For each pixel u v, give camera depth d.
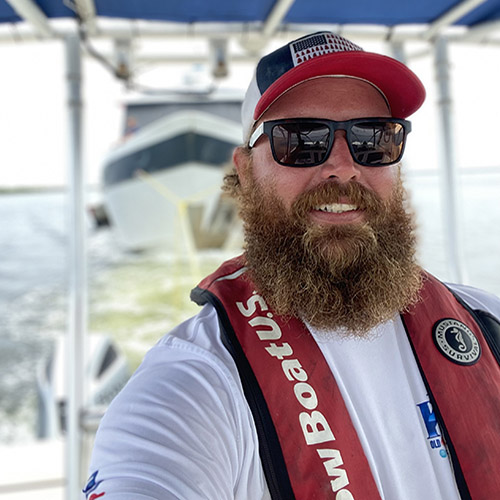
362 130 0.93
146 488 0.61
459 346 0.89
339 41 0.95
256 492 0.72
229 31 2.01
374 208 0.93
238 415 0.73
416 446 0.78
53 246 20.67
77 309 1.85
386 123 0.95
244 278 0.94
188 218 10.48
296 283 0.86
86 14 1.79
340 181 0.91
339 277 0.88
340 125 0.92
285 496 0.69
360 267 0.89
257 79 0.99
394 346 0.87
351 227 0.90
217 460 0.67
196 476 0.64
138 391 0.73
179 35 2.02
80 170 1.88
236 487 0.71
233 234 11.27
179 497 0.61
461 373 0.86
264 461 0.71
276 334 0.82
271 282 0.88
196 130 9.18
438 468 0.79
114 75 2.04
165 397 0.71
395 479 0.75
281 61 0.94
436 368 0.86
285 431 0.72
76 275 1.86
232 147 9.39
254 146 0.99
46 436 4.86
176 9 1.86
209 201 10.23
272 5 1.83
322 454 0.72
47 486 2.57
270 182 0.94
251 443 0.73
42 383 5.20
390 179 0.97
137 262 14.78
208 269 12.79
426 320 0.92
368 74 0.94
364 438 0.76
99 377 5.12
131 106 10.09
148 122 10.08
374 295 0.87
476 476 0.77
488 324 0.98
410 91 0.97
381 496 0.72
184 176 9.48
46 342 11.62
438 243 10.75
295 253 0.90
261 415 0.73
